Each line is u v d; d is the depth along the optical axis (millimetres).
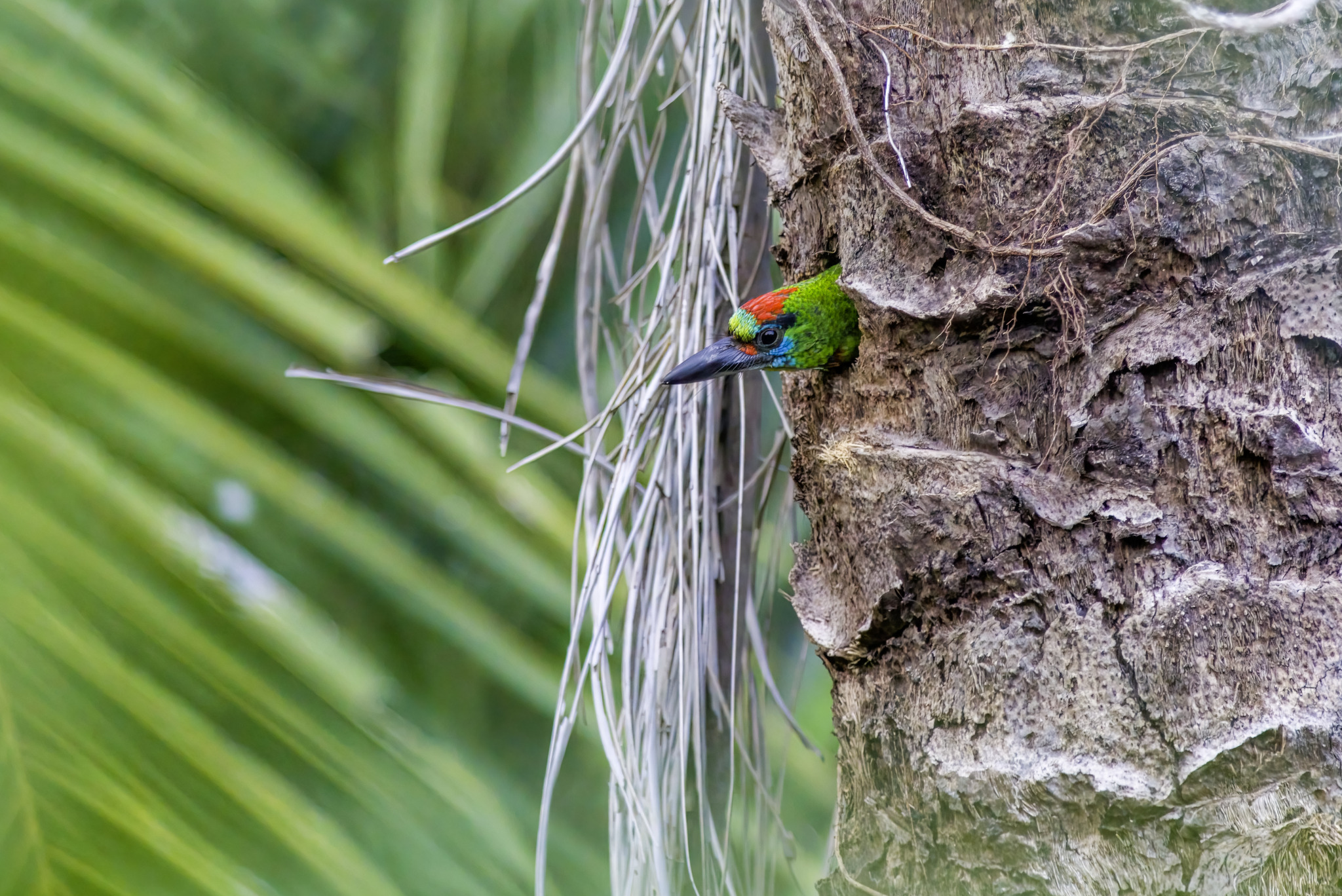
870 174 5199
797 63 5219
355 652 5238
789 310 5242
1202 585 5137
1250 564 5141
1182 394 5152
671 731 5238
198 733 5168
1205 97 5156
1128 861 5133
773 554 5301
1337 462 5137
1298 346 5145
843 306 5242
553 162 5238
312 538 5246
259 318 5258
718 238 5262
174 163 5262
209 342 5262
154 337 5246
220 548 5223
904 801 5172
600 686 5230
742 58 5277
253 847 5156
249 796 5164
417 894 5195
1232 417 5145
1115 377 5156
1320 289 5145
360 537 5258
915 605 5172
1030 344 5172
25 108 5250
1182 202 5152
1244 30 5117
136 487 5191
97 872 5141
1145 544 5148
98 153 5266
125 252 5246
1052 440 5164
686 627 5242
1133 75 5160
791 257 5273
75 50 5273
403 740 5219
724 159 5270
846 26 5199
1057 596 5152
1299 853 5117
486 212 5227
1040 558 5156
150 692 5164
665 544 5250
